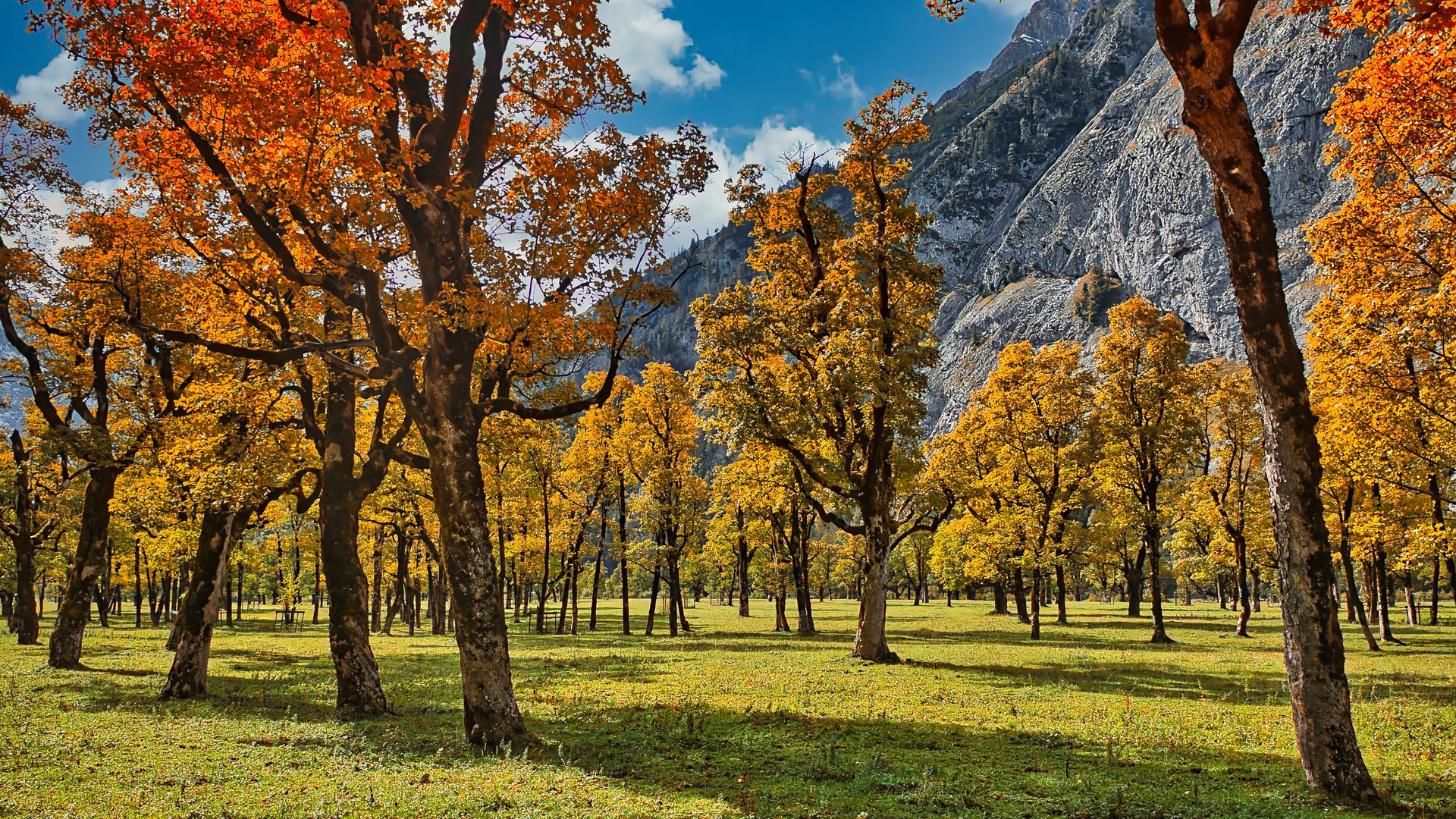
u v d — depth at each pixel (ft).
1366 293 54.54
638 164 39.60
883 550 75.82
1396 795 26.13
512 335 37.58
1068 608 240.53
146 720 39.37
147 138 38.11
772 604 315.37
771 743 34.83
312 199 35.86
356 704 42.24
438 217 36.99
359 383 50.01
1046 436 128.16
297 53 34.01
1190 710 45.21
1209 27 27.22
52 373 65.67
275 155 35.78
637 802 24.53
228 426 49.62
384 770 28.58
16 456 81.20
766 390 73.51
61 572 147.13
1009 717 42.39
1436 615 153.07
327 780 26.86
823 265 81.76
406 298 43.01
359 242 38.99
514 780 26.99
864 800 25.11
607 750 32.83
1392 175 50.93
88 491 65.92
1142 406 113.50
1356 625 151.23
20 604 90.79
